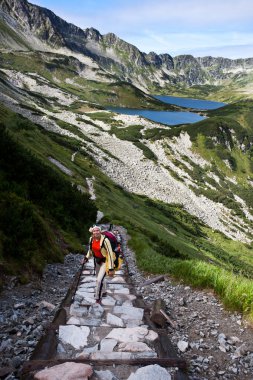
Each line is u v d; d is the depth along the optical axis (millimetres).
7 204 15477
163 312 8945
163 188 179125
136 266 19609
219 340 8039
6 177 21594
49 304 10047
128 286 12477
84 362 5656
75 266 17453
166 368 5715
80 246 22328
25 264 13180
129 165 186625
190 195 189000
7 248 12820
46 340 6512
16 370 5766
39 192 24094
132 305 9688
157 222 109438
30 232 14797
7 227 13859
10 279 11602
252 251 148750
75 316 8258
